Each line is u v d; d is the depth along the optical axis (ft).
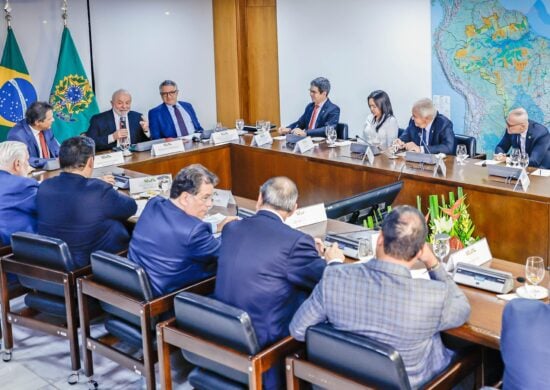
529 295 8.55
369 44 23.88
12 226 12.40
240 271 8.60
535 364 6.52
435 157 15.80
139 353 11.86
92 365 11.01
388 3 23.06
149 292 9.66
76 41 22.49
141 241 10.07
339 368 7.55
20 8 21.26
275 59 26.30
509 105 21.04
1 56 20.97
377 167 16.19
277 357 8.37
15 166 12.68
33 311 11.85
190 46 25.32
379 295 7.34
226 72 25.80
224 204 13.19
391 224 7.36
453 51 21.84
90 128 19.97
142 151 18.84
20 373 11.65
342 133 20.36
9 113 20.81
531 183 14.33
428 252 7.80
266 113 26.55
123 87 23.82
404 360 7.47
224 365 8.62
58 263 10.82
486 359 8.68
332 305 7.59
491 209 14.26
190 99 25.73
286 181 8.96
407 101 23.44
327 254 9.34
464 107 22.06
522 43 20.33
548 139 16.75
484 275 8.87
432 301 7.27
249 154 19.33
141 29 23.90
